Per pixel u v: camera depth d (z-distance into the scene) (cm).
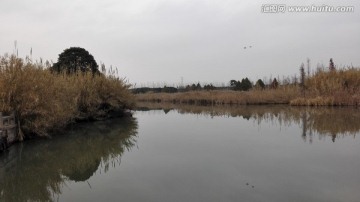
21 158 1300
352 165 1066
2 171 1105
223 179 928
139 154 1313
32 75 1694
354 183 875
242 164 1099
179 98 6400
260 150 1334
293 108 3806
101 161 1220
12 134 1559
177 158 1216
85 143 1623
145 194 815
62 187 914
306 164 1086
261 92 5119
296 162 1116
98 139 1742
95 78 2770
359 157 1182
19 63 1662
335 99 3866
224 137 1700
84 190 870
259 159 1170
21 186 940
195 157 1226
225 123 2389
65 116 1939
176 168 1070
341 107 3650
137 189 858
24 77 1641
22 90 1625
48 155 1350
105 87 2819
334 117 2584
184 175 980
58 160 1261
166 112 3762
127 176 990
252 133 1830
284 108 3884
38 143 1608
